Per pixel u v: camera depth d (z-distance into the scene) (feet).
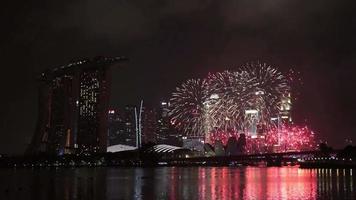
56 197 534.37
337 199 484.33
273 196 521.24
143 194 563.89
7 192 588.91
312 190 581.12
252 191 583.99
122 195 554.05
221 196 531.09
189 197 526.16
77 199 515.50
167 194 561.02
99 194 567.18
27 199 514.27
